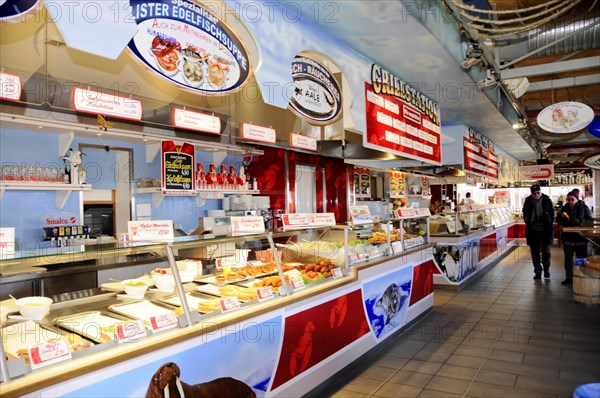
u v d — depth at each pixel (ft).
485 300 21.38
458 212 26.25
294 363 10.12
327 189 29.40
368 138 15.33
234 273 11.16
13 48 14.85
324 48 13.05
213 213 19.53
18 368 5.52
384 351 14.24
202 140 17.37
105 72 17.30
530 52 17.12
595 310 19.04
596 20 15.20
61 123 13.28
